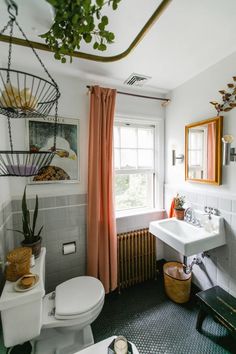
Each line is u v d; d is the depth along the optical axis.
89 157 1.76
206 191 1.73
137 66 1.62
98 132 1.73
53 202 1.73
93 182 1.74
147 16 1.05
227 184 1.54
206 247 1.50
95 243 1.74
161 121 2.23
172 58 1.51
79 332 1.42
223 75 1.53
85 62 1.51
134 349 0.98
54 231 1.75
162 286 2.03
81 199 1.84
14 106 0.78
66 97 1.73
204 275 1.79
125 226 2.05
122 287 1.96
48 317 1.20
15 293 0.99
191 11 1.03
